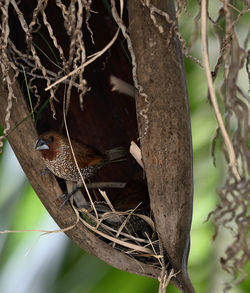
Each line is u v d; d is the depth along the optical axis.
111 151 6.45
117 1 5.54
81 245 5.41
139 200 6.27
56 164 6.04
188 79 7.43
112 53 6.08
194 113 7.42
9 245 7.43
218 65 4.45
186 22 6.86
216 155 7.25
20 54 5.11
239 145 3.84
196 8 6.82
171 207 4.84
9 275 7.26
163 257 5.32
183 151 4.73
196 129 7.37
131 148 5.72
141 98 4.74
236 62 3.86
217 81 6.59
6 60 4.86
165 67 4.63
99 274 7.50
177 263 5.04
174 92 4.65
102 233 5.48
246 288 6.83
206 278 6.88
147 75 4.67
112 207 5.80
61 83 6.14
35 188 5.38
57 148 6.01
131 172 6.63
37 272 7.31
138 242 5.77
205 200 7.25
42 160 5.36
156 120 4.71
